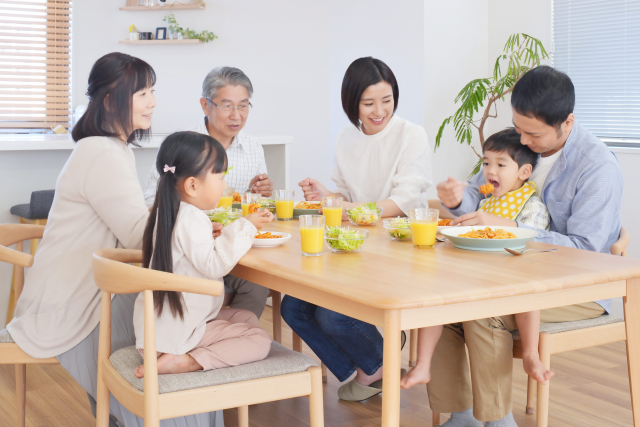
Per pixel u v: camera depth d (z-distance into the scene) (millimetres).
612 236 2037
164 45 4938
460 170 4371
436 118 4223
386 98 2564
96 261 1451
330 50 4891
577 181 2016
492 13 4316
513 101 2049
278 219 2342
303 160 5070
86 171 1788
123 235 1775
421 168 2553
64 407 2371
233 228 1593
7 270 3076
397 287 1266
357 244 1632
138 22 4922
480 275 1375
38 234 2068
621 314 3422
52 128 4816
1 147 2961
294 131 5047
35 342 1721
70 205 1811
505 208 2131
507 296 1266
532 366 1668
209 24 4934
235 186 2887
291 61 4969
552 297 1397
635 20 3430
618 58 3527
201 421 1724
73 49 4844
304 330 2326
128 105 1859
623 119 3533
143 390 1393
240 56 4965
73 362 1746
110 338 1622
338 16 4770
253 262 1538
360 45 4617
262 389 1459
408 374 1654
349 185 2762
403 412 2295
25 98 4746
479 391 1769
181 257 1572
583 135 2055
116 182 1775
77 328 1745
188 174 1638
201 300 1562
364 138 2711
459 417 1941
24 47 4715
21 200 3176
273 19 4930
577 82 3748
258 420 2262
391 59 4371
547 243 1817
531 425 2164
